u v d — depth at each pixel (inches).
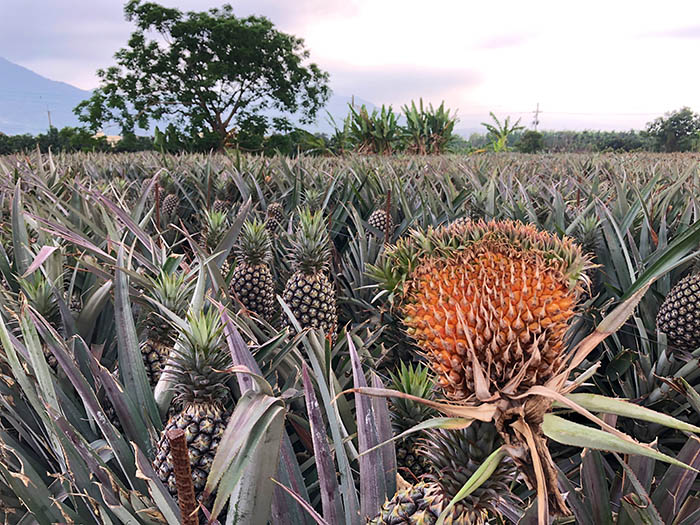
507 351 37.3
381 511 56.5
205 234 194.7
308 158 468.4
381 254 168.1
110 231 128.7
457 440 47.5
